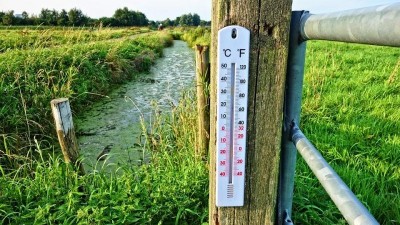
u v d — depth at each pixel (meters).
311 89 5.51
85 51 8.28
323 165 0.68
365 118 4.17
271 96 0.87
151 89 8.03
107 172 3.46
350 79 6.30
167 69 11.83
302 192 2.42
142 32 30.83
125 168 2.89
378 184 2.54
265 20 0.80
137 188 2.36
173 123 3.51
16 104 4.68
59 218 2.15
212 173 0.99
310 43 13.59
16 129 4.15
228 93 0.85
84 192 2.56
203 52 2.98
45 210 2.22
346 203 0.56
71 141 2.77
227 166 0.92
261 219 0.99
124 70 9.35
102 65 7.91
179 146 3.32
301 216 2.14
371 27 0.46
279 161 0.94
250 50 0.83
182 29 43.59
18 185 2.67
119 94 7.45
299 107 0.92
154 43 17.53
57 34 9.29
